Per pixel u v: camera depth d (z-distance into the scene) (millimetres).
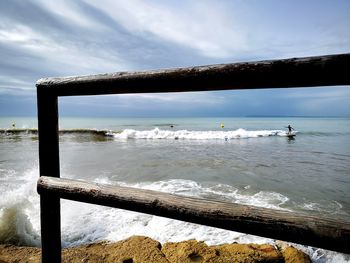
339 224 816
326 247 827
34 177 9227
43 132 1483
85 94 1371
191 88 1075
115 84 1229
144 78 1149
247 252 3656
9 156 14391
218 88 1029
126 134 26844
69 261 3336
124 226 5055
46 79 1459
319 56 839
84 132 29719
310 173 10305
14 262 3469
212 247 3787
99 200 1265
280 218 896
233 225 964
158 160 13164
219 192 7656
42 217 1501
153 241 3996
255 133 28406
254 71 929
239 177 9562
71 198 1367
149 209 1136
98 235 4734
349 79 808
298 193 7648
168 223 5125
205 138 25859
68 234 4777
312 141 23344
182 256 3545
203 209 1021
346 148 18125
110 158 13727
